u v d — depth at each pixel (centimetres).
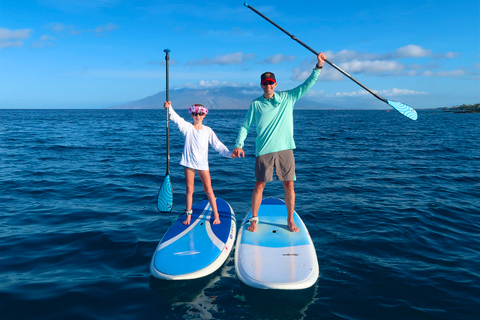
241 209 505
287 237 333
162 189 376
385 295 255
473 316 227
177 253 303
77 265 308
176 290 261
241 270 277
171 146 1420
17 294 254
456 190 628
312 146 1419
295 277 264
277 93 334
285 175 334
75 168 858
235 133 2256
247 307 236
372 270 298
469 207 509
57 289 262
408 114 374
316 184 688
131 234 390
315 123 3959
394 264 311
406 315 228
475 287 267
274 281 259
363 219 451
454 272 295
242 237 336
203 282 273
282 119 327
